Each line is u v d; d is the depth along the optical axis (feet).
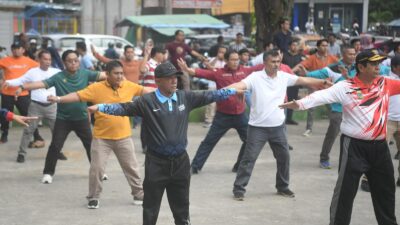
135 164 22.81
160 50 36.11
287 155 23.94
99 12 113.91
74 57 25.11
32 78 29.73
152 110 16.85
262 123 23.39
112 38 78.43
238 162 28.43
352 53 27.12
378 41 64.13
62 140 26.02
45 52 29.68
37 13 103.55
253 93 23.39
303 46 44.88
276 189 25.35
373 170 17.93
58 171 28.68
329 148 29.45
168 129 16.79
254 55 53.31
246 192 25.03
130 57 37.83
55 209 22.40
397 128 25.71
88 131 25.77
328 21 117.19
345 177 17.78
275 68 23.04
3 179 27.02
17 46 34.73
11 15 77.36
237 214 21.85
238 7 121.49
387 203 17.95
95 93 22.16
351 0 124.26
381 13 130.41
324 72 27.30
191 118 44.27
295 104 18.10
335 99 17.92
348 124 17.87
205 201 23.57
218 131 27.63
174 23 93.97
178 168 17.03
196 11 124.36
